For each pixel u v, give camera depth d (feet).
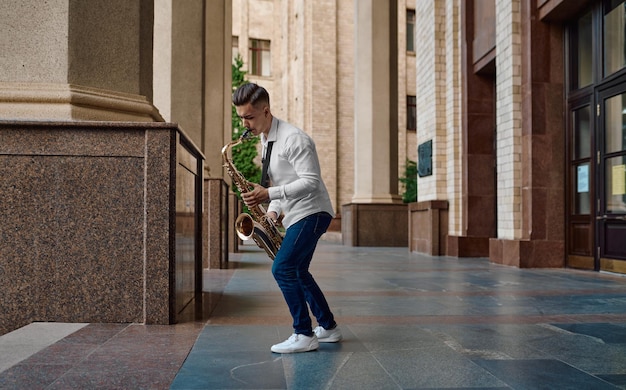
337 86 100.83
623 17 28.25
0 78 15.12
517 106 34.71
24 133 14.49
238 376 9.78
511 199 34.94
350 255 46.55
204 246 32.50
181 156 16.16
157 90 31.17
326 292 22.22
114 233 14.62
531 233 33.27
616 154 28.94
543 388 9.23
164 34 31.12
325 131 99.25
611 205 29.40
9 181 14.46
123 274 14.61
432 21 48.14
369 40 62.49
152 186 14.57
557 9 31.89
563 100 33.68
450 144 46.14
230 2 58.65
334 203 98.99
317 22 99.81
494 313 17.06
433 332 13.99
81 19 15.51
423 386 9.29
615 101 29.14
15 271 14.46
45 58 15.24
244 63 114.52
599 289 23.18
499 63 36.65
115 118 15.74
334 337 12.75
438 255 46.01
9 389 8.79
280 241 12.57
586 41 32.04
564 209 33.53
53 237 14.52
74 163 14.58
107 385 9.07
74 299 14.55
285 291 11.76
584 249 31.81
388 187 62.18
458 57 45.65
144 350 11.66
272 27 118.11
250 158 100.42
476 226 43.32
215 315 16.21
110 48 16.19
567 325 15.05
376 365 10.66
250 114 11.60
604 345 12.51
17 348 11.70
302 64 100.42
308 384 9.35
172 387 9.06
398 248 58.49
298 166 11.56
